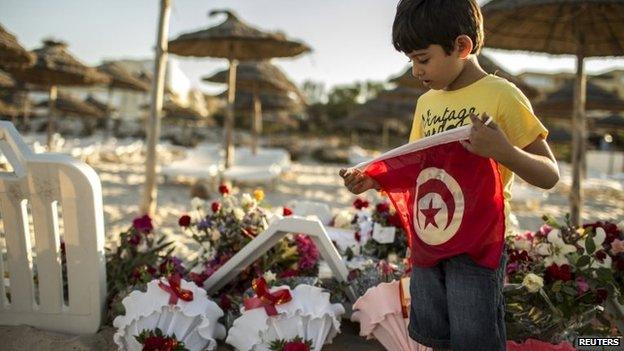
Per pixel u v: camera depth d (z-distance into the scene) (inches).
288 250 107.4
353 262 114.2
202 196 321.7
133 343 81.4
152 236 111.7
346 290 98.2
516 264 91.0
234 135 1363.2
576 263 87.6
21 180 89.4
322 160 962.7
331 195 382.0
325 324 83.1
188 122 1188.5
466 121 62.9
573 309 85.4
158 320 82.2
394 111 695.7
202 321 84.4
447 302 63.6
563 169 678.5
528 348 81.5
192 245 173.8
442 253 62.4
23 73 388.2
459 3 59.1
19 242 92.2
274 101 669.3
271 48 308.2
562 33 172.4
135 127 1152.8
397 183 71.4
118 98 1025.5
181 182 403.2
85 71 387.2
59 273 92.2
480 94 62.6
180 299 84.0
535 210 355.3
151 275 100.0
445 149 63.5
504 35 175.2
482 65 242.7
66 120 1226.0
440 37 58.3
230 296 96.9
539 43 179.2
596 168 889.5
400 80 307.9
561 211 358.0
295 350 75.2
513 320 84.4
